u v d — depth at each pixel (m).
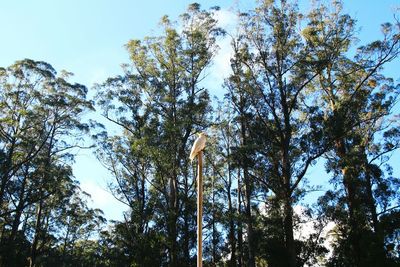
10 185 40.06
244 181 33.56
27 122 41.81
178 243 33.34
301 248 29.73
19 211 40.41
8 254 39.34
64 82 42.97
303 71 33.81
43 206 44.56
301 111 34.69
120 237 36.44
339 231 31.66
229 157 32.88
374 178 32.31
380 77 36.88
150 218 35.16
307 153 31.02
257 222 32.34
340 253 30.00
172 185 35.62
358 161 31.66
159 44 37.81
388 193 31.72
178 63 37.44
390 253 29.53
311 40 35.66
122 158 37.59
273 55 34.62
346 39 36.38
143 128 34.75
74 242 53.16
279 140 32.81
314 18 36.44
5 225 43.56
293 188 30.78
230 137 37.66
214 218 33.81
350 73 36.59
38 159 41.47
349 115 32.53
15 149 41.94
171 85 37.31
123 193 38.03
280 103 33.62
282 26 34.91
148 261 32.53
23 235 43.88
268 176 31.42
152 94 36.84
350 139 34.19
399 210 31.42
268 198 31.61
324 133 30.80
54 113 42.66
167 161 33.94
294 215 30.17
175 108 36.31
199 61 37.59
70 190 43.81
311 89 38.44
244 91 34.22
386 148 35.03
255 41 35.06
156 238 33.22
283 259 29.94
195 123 35.25
